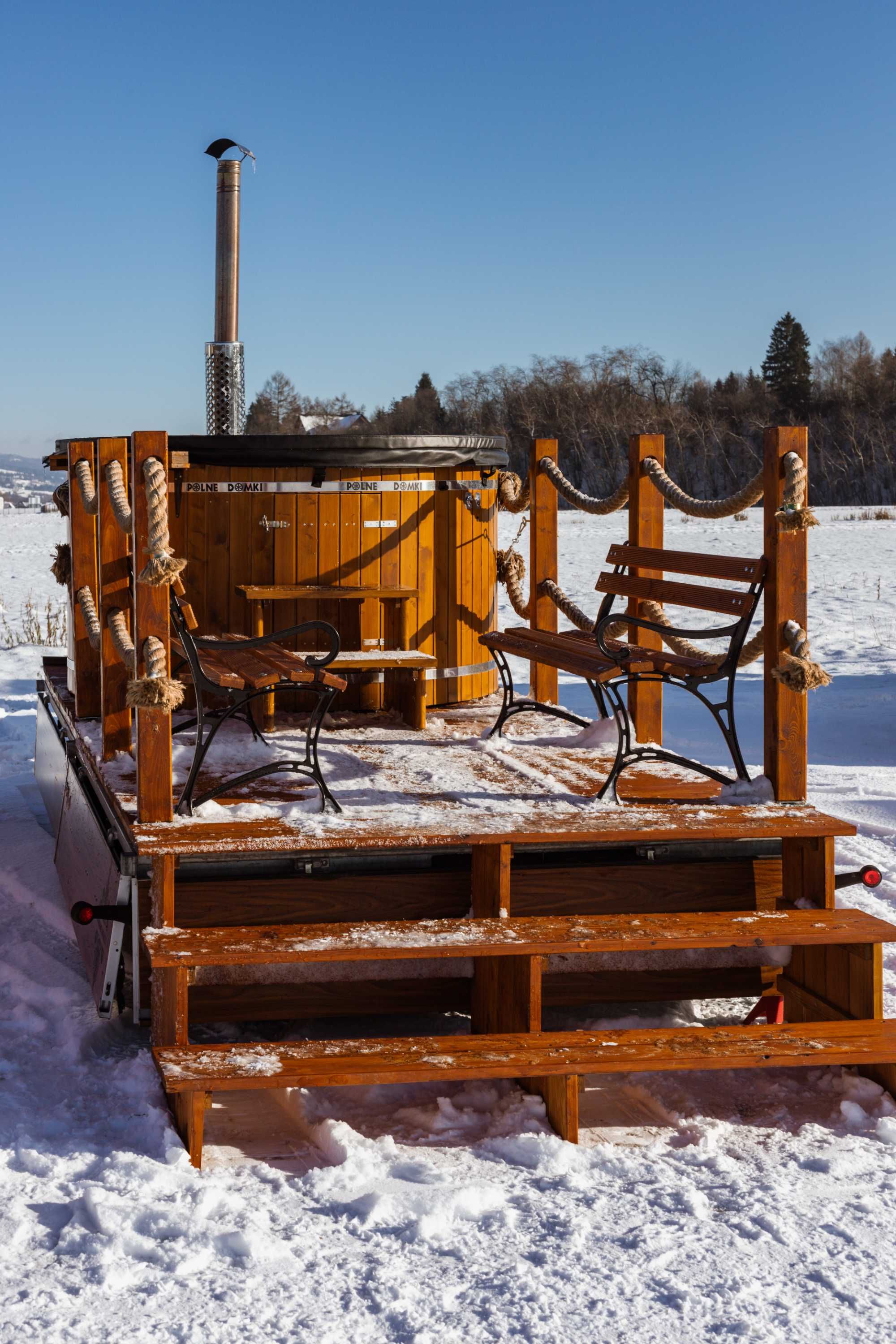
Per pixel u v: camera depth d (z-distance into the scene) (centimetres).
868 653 1241
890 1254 267
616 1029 376
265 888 380
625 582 530
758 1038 347
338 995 387
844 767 767
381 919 391
